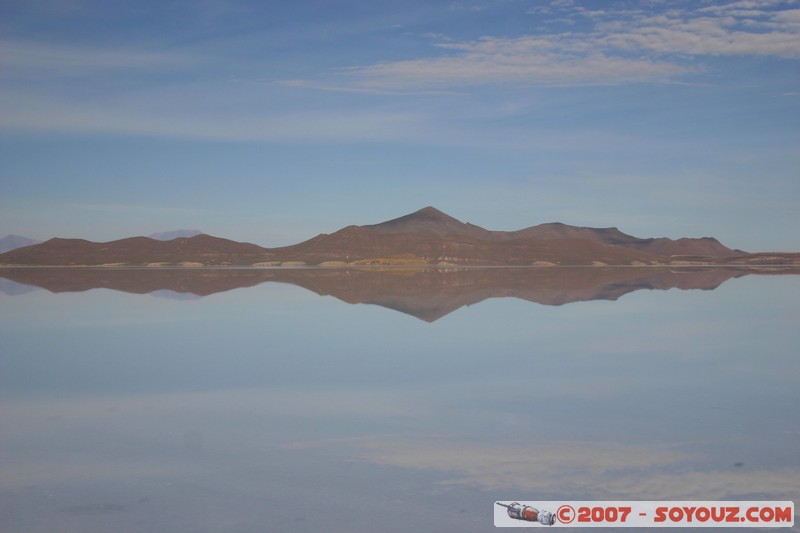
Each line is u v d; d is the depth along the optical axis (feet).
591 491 23.80
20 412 35.70
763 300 108.58
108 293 132.77
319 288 147.95
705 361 50.11
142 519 21.59
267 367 48.47
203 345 59.67
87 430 31.99
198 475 25.59
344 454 28.04
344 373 45.98
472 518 21.56
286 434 31.07
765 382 42.11
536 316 82.69
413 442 29.66
